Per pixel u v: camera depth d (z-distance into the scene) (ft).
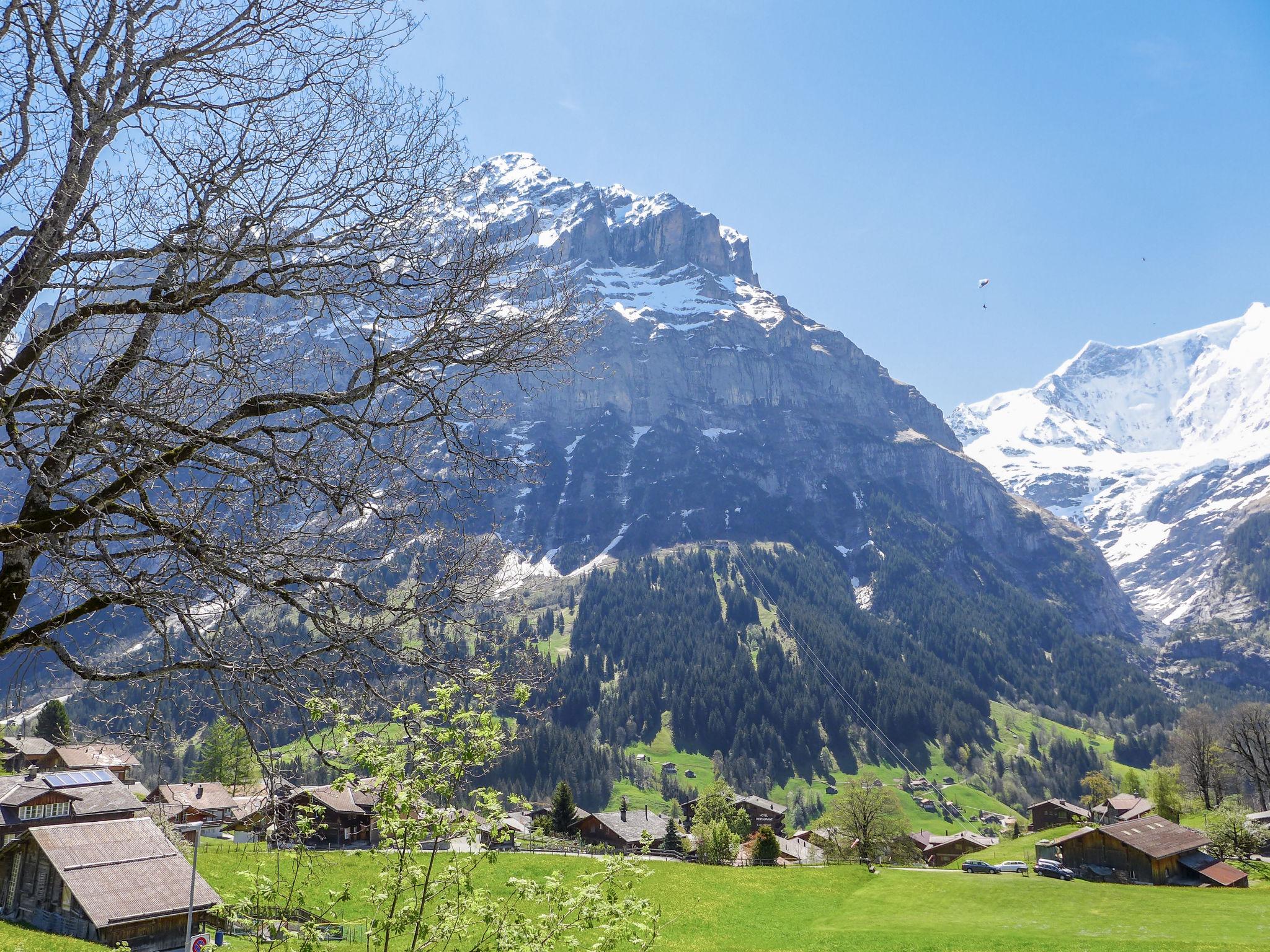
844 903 203.82
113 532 23.20
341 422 23.98
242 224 24.36
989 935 164.35
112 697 23.65
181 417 24.39
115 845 131.23
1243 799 383.65
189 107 25.22
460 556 24.95
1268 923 160.35
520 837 263.29
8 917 128.67
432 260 26.37
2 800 157.07
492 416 27.35
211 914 26.94
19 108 22.94
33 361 21.77
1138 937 155.74
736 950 155.12
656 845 346.13
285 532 24.75
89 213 22.48
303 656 23.31
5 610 22.27
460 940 29.22
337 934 28.17
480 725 27.14
